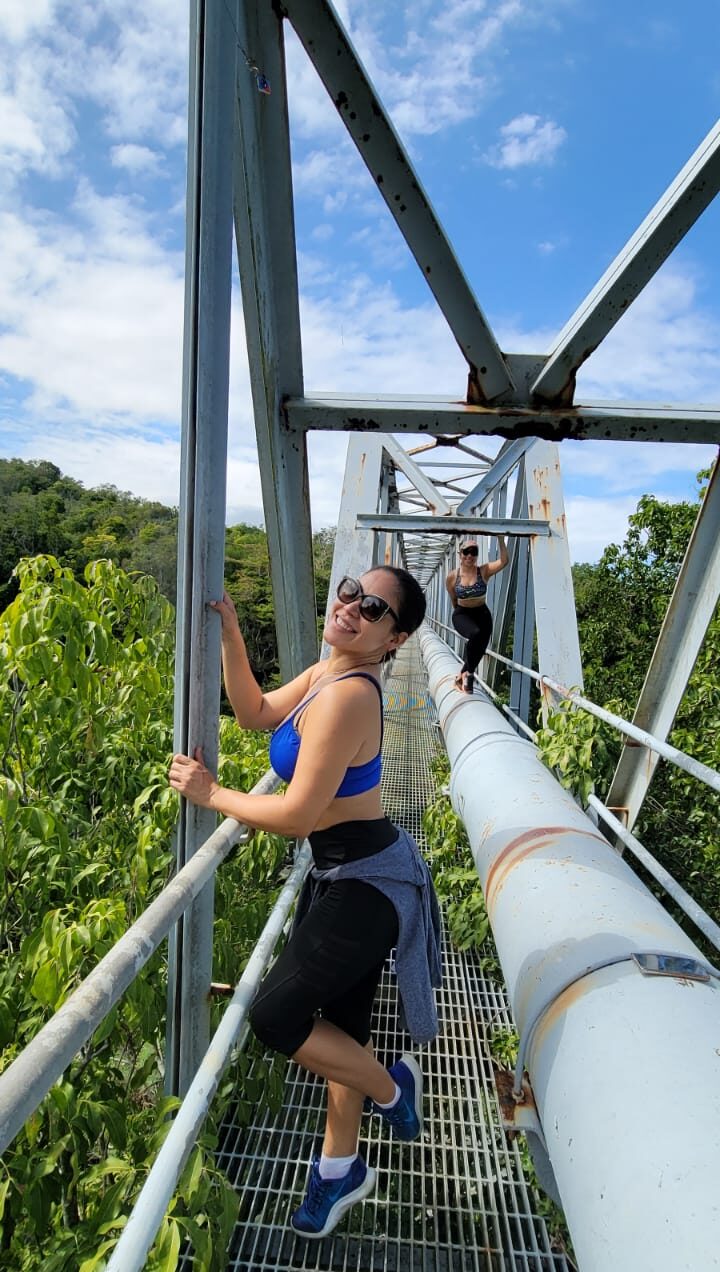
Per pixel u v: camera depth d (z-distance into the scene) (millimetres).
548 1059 1608
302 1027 1855
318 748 1677
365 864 1847
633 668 9633
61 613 3008
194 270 1589
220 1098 2365
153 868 2633
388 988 3400
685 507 9617
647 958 1656
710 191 1812
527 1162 2414
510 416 2252
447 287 2021
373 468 4793
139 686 3555
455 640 10742
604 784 3482
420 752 7820
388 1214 2238
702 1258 1033
